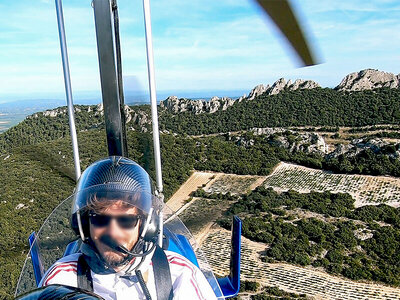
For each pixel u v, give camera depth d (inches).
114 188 79.7
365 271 2022.6
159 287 82.7
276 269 2089.1
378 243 2277.3
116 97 121.6
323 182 3228.3
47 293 58.5
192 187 2824.8
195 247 117.3
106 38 119.3
